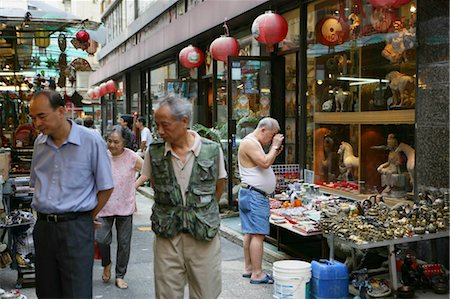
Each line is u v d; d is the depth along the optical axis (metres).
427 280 5.00
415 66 6.08
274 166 8.09
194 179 3.55
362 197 7.02
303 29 8.23
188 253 3.59
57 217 3.53
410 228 4.87
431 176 5.68
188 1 12.20
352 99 7.39
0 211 5.48
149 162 3.73
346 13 7.45
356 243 4.61
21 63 9.71
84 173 3.57
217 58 9.02
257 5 8.45
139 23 16.22
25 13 7.17
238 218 8.54
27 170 8.54
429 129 5.69
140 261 6.35
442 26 5.52
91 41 8.45
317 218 5.51
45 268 3.60
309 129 8.27
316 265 4.65
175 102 3.47
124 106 19.61
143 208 10.23
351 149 7.38
